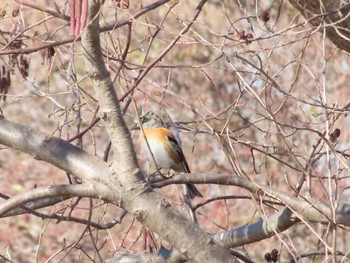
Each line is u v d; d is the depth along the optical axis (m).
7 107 23.92
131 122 12.56
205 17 20.14
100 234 17.88
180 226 8.52
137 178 8.48
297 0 9.78
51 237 20.28
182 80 20.95
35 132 8.73
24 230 21.09
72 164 8.61
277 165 17.58
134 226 18.06
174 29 19.59
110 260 10.09
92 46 8.15
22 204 8.58
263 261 16.56
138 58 18.38
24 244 20.81
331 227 9.04
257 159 17.83
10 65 10.41
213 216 18.67
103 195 8.50
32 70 21.28
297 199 9.05
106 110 8.38
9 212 9.42
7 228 20.98
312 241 15.85
